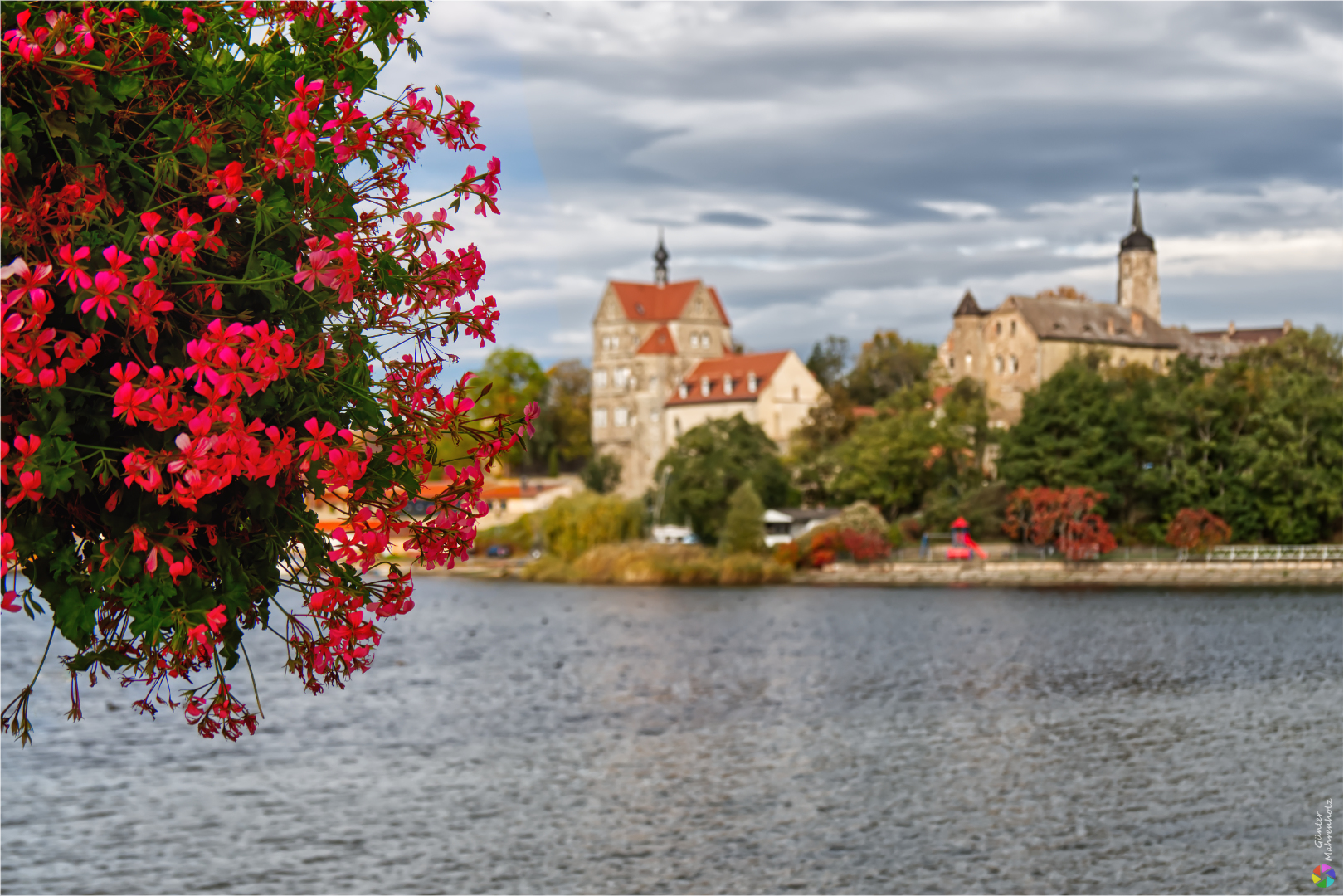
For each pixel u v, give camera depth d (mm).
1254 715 36094
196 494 3648
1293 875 21578
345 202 4375
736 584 86938
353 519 4293
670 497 96500
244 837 25125
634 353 154875
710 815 26688
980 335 147125
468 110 4590
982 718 37344
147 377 3775
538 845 24578
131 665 4281
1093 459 83688
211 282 3936
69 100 3869
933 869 22641
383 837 25031
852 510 92500
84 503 3943
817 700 41656
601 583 89875
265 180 4156
